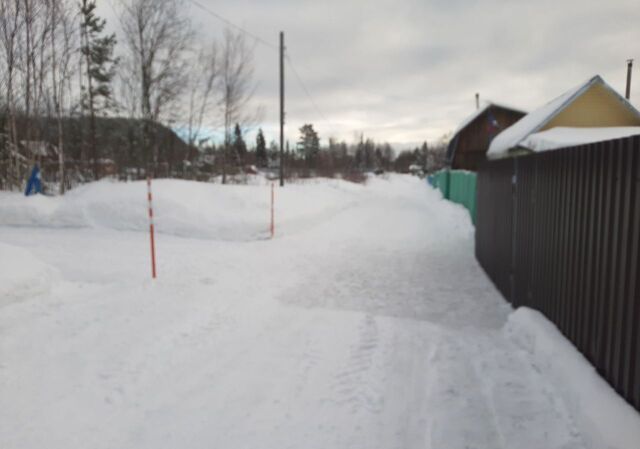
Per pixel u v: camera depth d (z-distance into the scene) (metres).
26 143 18.00
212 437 3.02
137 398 3.50
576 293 3.90
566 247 4.18
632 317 2.87
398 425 3.21
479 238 9.49
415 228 15.08
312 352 4.49
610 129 11.15
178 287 6.58
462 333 5.15
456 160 31.81
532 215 5.37
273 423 3.21
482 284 7.57
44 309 5.23
